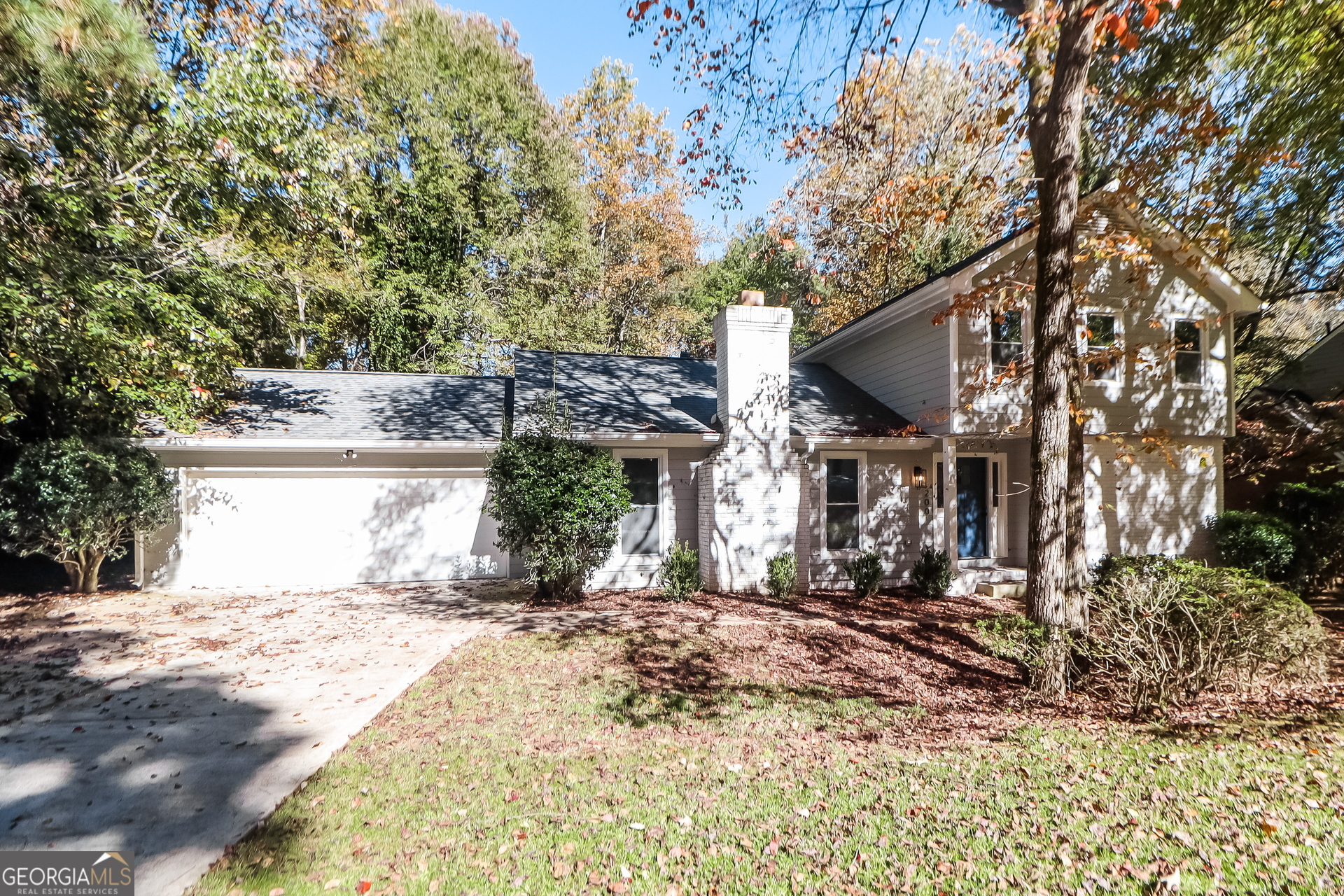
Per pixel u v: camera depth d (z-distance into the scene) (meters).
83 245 10.50
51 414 11.26
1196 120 10.22
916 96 14.66
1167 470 13.53
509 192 25.31
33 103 9.03
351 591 12.06
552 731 5.63
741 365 11.77
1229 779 4.57
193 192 11.77
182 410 11.20
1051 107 7.01
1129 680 6.17
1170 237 12.56
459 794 4.48
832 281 25.50
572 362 16.05
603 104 30.77
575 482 10.44
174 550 12.06
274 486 12.51
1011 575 12.52
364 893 3.38
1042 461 7.00
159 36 10.19
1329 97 9.81
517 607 10.61
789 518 11.94
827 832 3.95
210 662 7.65
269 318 15.33
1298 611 6.20
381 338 23.34
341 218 14.53
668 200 30.94
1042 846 3.75
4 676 7.09
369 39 18.92
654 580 12.50
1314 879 3.36
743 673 7.27
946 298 12.30
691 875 3.53
